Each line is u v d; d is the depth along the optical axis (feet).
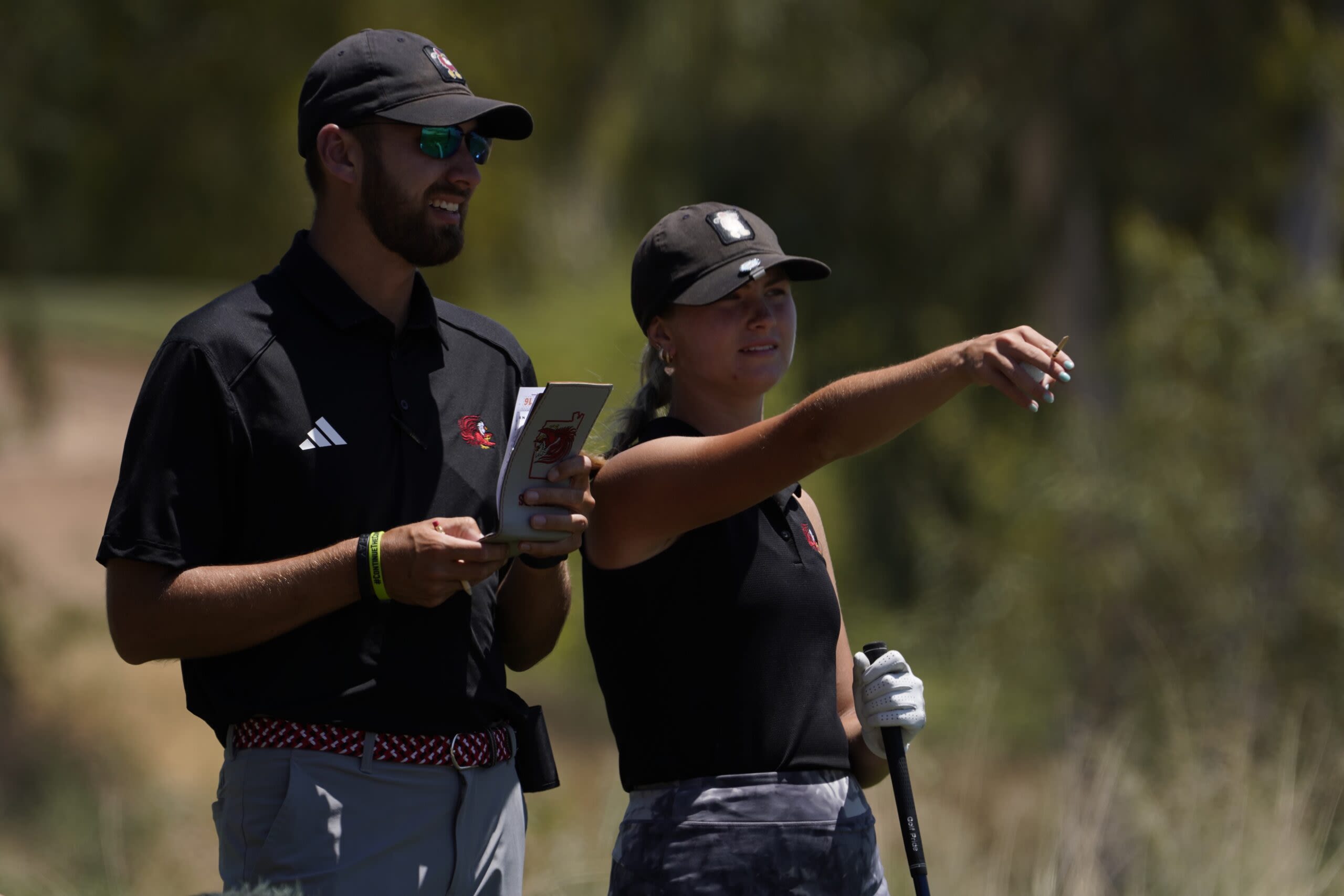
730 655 31.73
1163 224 157.28
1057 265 165.68
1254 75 149.18
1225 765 74.38
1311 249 149.69
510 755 33.99
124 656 30.96
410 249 32.27
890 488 189.67
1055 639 120.88
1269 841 65.51
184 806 105.81
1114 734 86.07
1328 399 113.60
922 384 27.48
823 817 31.65
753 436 29.68
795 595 32.53
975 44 159.33
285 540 31.22
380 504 31.81
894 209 178.40
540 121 155.74
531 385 36.32
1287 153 153.48
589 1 151.94
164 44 114.21
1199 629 110.73
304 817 30.40
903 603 185.98
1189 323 118.11
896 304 185.98
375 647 31.17
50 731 119.85
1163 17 147.64
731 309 34.12
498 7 139.44
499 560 29.94
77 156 114.11
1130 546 116.98
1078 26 152.35
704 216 34.68
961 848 68.54
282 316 31.83
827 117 171.32
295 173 118.01
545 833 76.64
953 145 164.45
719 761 31.48
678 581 31.89
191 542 30.37
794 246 185.57
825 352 189.88
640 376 36.91
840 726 33.19
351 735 30.91
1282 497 113.70
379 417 32.17
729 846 30.89
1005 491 154.51
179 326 31.24
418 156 32.07
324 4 119.44
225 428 30.71
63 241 120.26
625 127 173.37
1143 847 67.41
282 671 30.91
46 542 157.07
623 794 70.74
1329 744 81.97
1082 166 159.02
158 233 121.60
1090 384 161.27
